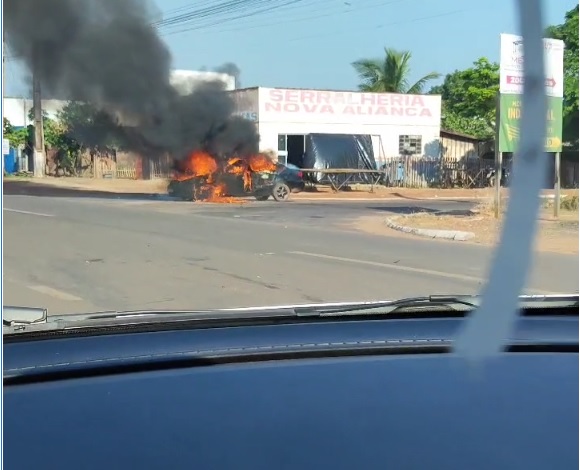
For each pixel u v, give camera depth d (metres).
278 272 8.77
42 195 22.59
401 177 31.00
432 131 33.06
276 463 1.67
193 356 2.39
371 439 1.79
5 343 2.51
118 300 6.95
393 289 7.74
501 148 13.87
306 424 1.87
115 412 1.94
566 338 2.60
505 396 2.07
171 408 1.97
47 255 9.88
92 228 13.43
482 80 34.59
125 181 28.38
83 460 1.68
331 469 1.64
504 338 2.24
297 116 30.12
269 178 22.53
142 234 12.58
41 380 2.17
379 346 2.54
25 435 1.80
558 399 2.05
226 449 1.73
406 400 2.04
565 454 1.73
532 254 1.77
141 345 2.51
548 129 1.69
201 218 15.95
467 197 25.66
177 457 1.69
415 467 1.66
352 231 13.80
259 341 2.59
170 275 8.40
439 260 10.02
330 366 2.31
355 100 31.27
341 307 3.07
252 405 1.99
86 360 2.34
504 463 1.69
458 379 2.19
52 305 6.69
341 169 27.41
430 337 2.64
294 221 15.63
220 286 7.76
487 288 1.94
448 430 1.85
